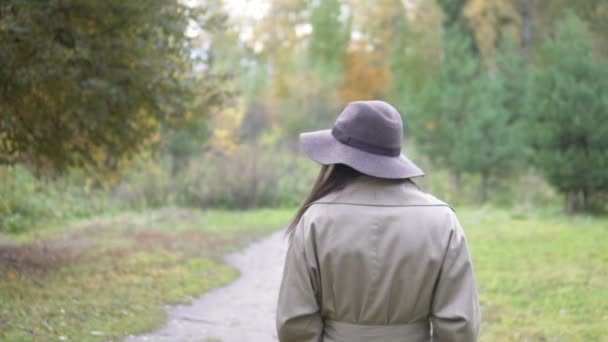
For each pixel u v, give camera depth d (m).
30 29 7.31
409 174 2.24
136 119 9.53
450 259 2.16
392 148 2.27
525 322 6.60
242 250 11.97
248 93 31.89
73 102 8.34
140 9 7.95
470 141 20.88
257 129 30.83
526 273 9.00
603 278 8.59
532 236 12.58
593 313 6.90
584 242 11.57
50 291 7.37
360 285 2.17
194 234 13.62
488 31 31.30
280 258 11.19
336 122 2.37
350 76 38.22
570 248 10.98
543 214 16.91
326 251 2.19
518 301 7.50
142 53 8.39
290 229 2.39
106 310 6.75
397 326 2.20
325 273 2.20
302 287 2.21
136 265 9.53
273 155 22.62
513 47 26.53
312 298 2.21
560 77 16.56
